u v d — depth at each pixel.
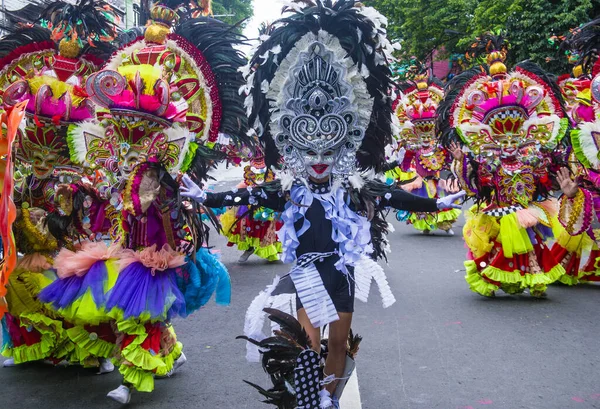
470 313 6.16
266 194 3.59
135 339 4.05
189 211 4.26
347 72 3.48
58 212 4.57
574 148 5.94
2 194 3.46
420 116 10.88
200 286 4.52
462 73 6.94
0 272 3.52
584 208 6.18
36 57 4.82
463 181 6.68
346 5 3.49
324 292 3.38
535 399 4.12
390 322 5.88
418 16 23.08
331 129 3.47
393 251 9.52
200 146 4.42
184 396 4.27
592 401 4.09
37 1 5.06
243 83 4.42
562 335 5.45
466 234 6.85
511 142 6.45
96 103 4.13
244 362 4.93
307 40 3.47
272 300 3.50
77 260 4.17
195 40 4.38
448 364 4.78
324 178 3.58
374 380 4.49
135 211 3.99
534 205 6.62
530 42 17.06
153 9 4.48
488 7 18.59
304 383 3.26
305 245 3.50
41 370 4.82
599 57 6.17
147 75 4.20
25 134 4.68
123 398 4.04
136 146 4.17
